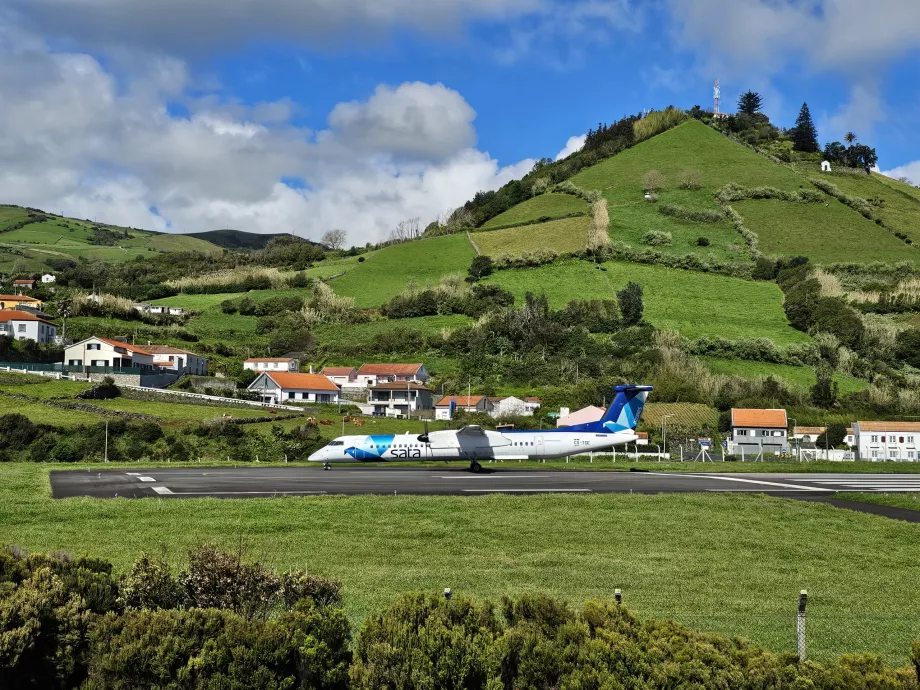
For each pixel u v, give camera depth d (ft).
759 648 35.14
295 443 211.61
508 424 274.36
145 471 146.61
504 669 33.71
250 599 43.21
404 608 35.86
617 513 100.42
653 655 33.22
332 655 33.58
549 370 357.82
